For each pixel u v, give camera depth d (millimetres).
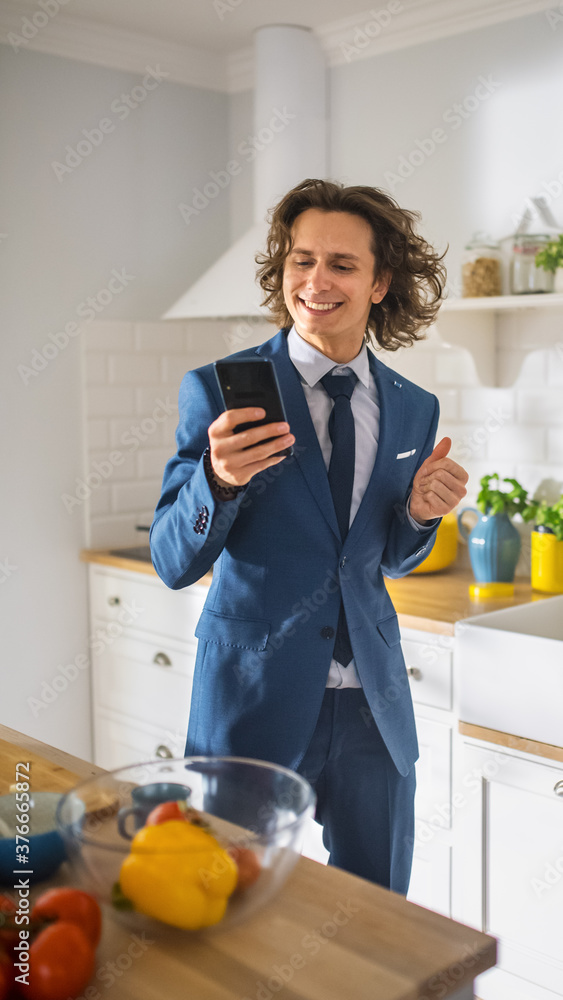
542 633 2156
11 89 2781
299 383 1390
